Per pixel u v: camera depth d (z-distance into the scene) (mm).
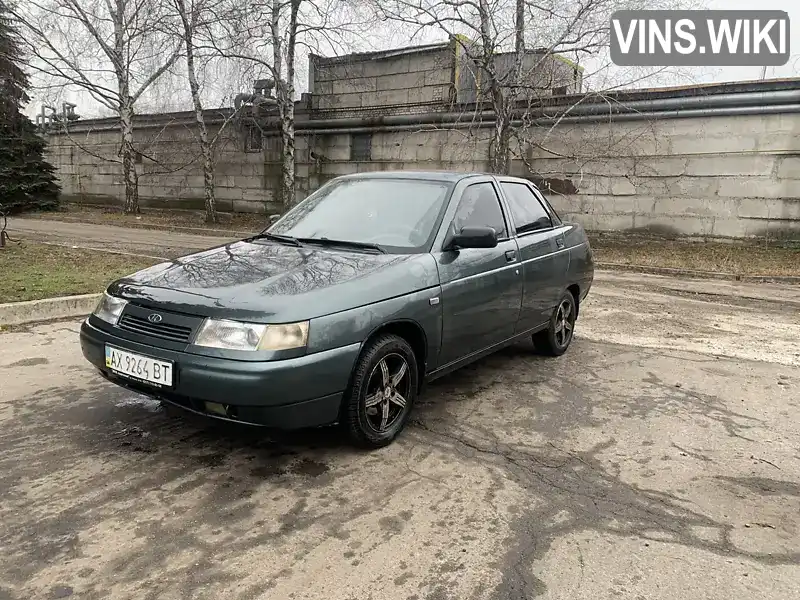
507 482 3367
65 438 3689
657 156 14961
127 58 22297
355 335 3383
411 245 4141
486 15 13766
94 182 28781
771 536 2914
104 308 3660
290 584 2430
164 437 3760
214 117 23750
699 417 4430
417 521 2936
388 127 19391
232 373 3057
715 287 10539
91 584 2389
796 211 13625
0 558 2525
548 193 16516
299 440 3807
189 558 2574
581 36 13836
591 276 6426
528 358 5867
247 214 23406
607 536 2867
